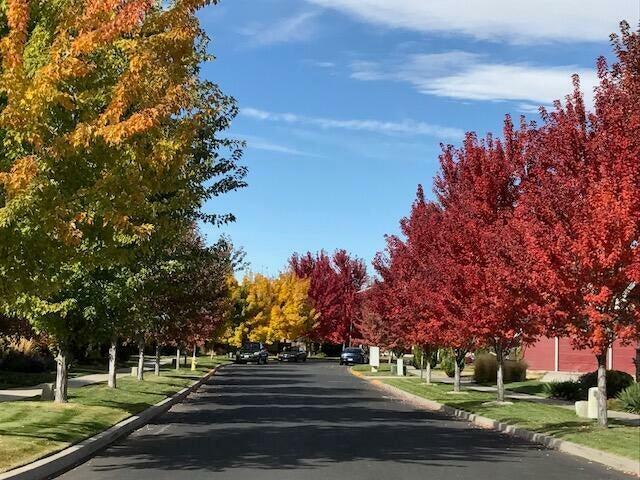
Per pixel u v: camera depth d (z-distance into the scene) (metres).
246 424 17.59
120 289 16.48
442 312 24.97
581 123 16.55
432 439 15.35
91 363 42.19
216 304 35.28
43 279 10.48
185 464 11.54
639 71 16.64
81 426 14.48
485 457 12.91
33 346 31.75
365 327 49.28
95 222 10.65
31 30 10.07
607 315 14.91
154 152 10.27
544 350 39.44
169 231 14.49
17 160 9.29
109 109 9.43
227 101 18.98
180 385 28.89
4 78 8.91
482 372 35.28
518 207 18.00
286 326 73.25
